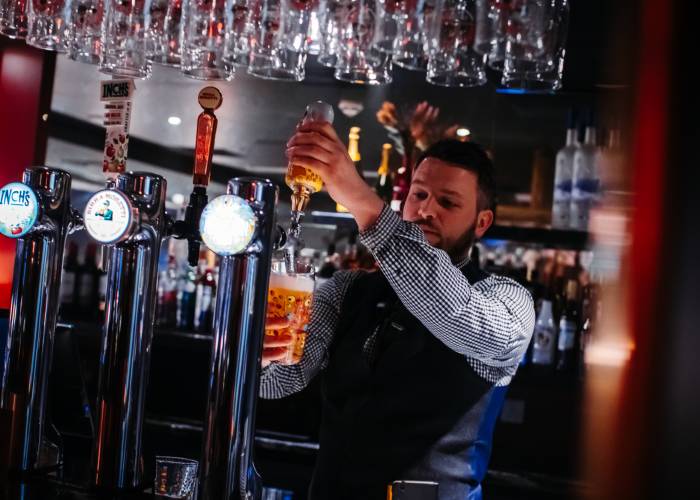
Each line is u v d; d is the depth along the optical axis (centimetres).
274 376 188
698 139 67
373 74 198
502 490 306
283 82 400
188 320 387
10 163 362
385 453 177
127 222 122
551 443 320
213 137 133
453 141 196
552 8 173
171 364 369
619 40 72
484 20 172
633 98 70
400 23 180
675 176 68
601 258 321
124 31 177
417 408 179
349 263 375
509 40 171
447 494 177
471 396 181
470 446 181
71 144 421
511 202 372
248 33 179
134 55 179
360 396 182
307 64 387
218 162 414
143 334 129
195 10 178
